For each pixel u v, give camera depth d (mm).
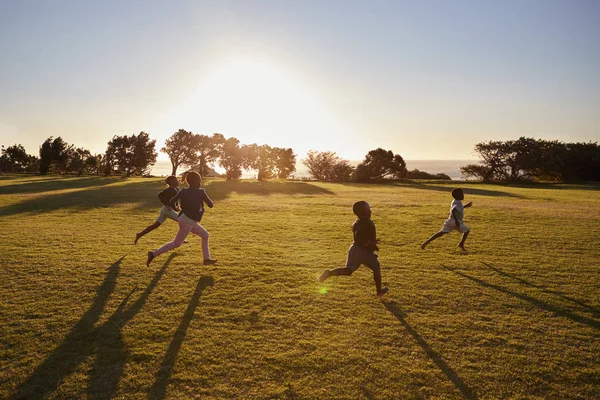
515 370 3574
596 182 52750
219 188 30656
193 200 6273
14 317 4516
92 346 3855
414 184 47125
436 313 4910
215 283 5941
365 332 4305
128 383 3238
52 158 62000
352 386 3271
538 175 56438
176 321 4500
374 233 4973
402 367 3586
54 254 7656
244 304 5082
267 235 10516
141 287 5676
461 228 8312
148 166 63000
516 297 5578
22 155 71438
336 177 57531
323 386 3268
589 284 6258
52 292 5391
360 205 5039
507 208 17719
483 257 8117
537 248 9109
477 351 3924
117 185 31281
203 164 54375
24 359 3574
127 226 11438
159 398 3043
